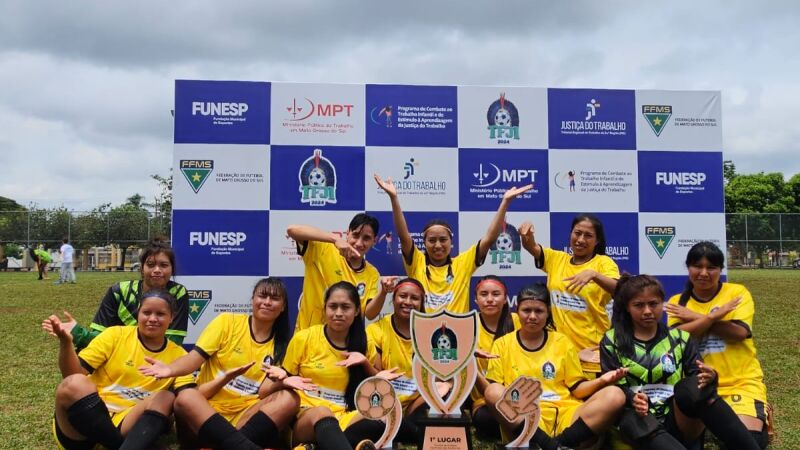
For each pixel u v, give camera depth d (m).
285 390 3.63
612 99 5.80
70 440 3.49
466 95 5.65
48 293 15.37
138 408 3.56
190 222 5.38
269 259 5.44
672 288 5.79
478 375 4.10
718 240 5.85
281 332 4.09
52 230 29.34
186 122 5.41
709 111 5.90
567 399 3.95
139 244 28.84
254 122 5.46
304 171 5.50
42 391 5.59
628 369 3.74
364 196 5.54
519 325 4.70
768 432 3.99
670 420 3.68
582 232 4.79
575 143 5.75
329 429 3.38
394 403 3.53
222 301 5.39
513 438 3.74
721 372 4.14
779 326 9.51
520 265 5.63
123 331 3.87
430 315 3.71
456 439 3.52
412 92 5.61
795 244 26.44
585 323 4.79
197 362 3.79
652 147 5.83
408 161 5.58
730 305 3.99
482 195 5.63
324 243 4.82
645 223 5.79
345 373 3.90
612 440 3.79
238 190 5.43
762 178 40.47
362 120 5.56
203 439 3.45
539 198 5.68
